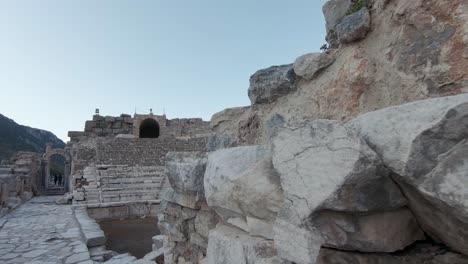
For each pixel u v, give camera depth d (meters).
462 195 0.95
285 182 1.51
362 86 1.98
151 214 15.07
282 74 2.69
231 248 1.95
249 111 3.28
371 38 1.99
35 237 8.31
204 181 2.39
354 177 1.20
